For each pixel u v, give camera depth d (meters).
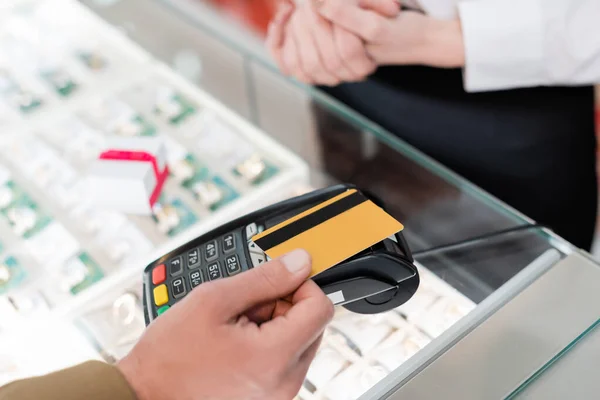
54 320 0.76
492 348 0.64
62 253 0.85
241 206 0.90
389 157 0.89
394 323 0.70
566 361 0.63
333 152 0.92
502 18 1.07
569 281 0.69
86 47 1.15
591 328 0.65
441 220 0.80
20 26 1.18
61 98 1.06
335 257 0.65
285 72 1.06
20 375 0.69
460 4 1.09
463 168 1.14
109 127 1.02
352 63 1.13
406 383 0.62
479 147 1.13
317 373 0.66
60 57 1.13
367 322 0.71
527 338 0.64
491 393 0.60
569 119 1.15
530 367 0.62
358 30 1.10
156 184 0.92
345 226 0.69
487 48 1.08
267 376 0.59
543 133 1.13
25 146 1.00
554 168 1.16
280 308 0.64
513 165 1.14
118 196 0.89
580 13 1.06
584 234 1.28
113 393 0.58
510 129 1.11
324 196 0.76
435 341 0.66
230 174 0.94
